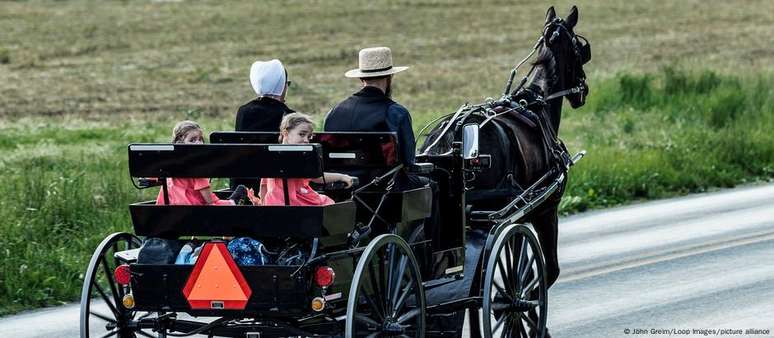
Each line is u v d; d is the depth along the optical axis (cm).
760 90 9256
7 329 3572
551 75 3847
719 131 7688
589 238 4928
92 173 5931
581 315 3559
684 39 16175
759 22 18038
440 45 15838
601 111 9212
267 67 3300
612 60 13988
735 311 3531
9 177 5669
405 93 11625
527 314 3325
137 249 2916
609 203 5959
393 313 2759
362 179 2917
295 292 2561
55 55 14650
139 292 2664
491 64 14100
